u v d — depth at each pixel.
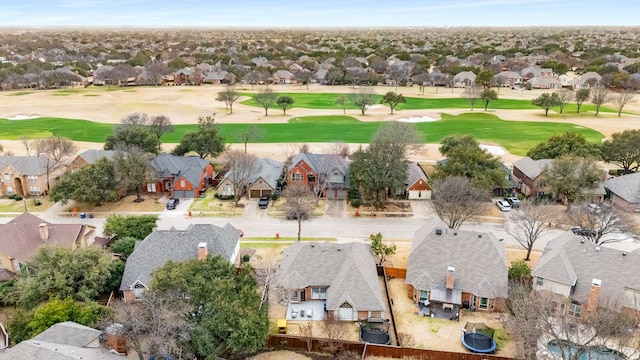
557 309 46.38
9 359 35.06
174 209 80.62
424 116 151.00
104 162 81.50
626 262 50.28
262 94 157.38
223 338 42.19
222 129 134.50
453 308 51.59
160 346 37.75
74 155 102.88
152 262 52.91
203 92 198.00
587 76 197.62
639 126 134.50
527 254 63.19
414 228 73.19
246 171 83.56
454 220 66.12
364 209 80.31
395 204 82.50
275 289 53.97
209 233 56.16
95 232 69.56
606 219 64.62
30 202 83.88
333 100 180.88
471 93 162.12
